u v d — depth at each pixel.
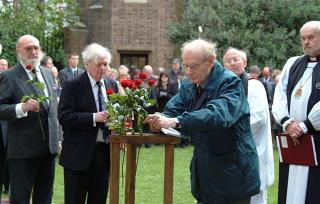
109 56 5.64
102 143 5.62
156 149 13.80
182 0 22.20
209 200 4.52
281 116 5.56
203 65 4.36
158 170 10.68
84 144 5.53
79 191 5.60
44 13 20.64
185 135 4.39
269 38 20.47
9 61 18.42
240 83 4.45
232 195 4.45
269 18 21.11
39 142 5.86
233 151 4.43
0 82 5.86
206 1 21.44
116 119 4.66
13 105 5.63
